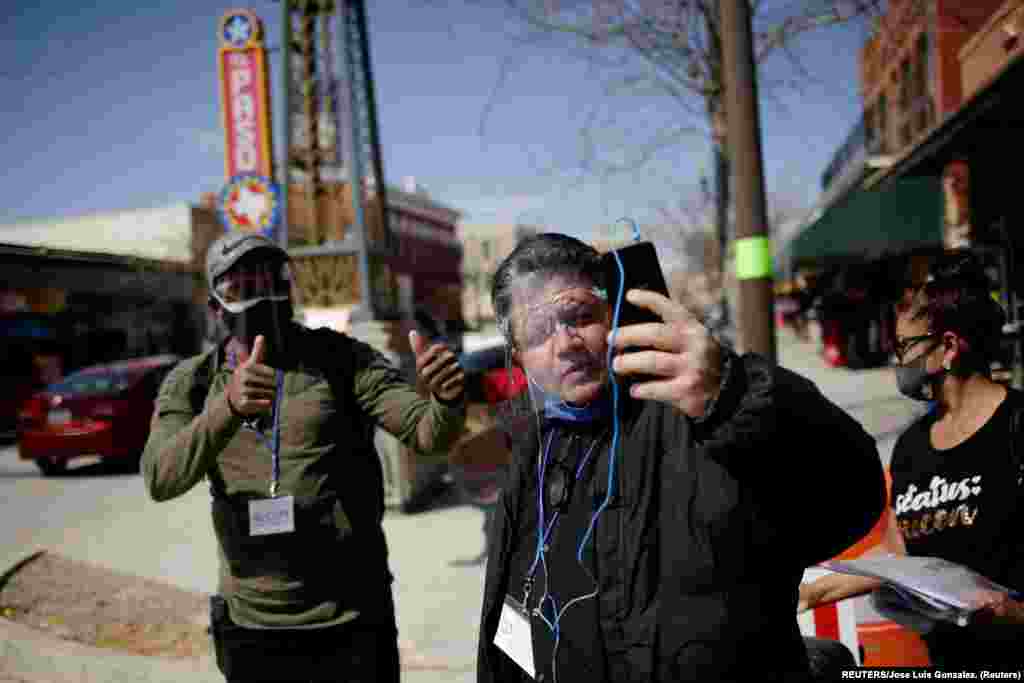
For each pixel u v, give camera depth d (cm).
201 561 543
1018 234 863
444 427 209
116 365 1066
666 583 126
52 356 1902
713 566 122
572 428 142
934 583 163
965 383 188
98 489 866
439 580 463
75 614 440
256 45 745
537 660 140
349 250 630
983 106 663
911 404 877
